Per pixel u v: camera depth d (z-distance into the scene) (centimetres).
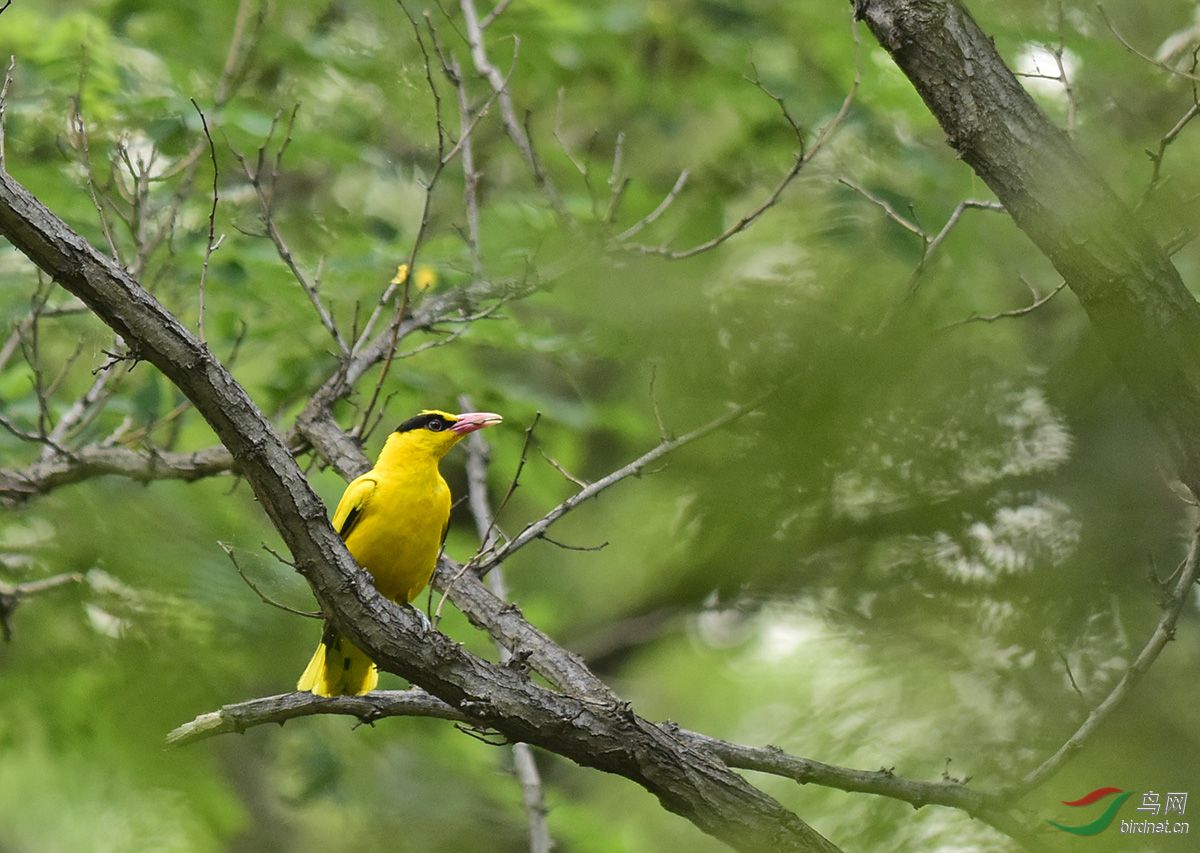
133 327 726
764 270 1116
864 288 1052
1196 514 966
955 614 1013
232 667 1256
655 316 1014
